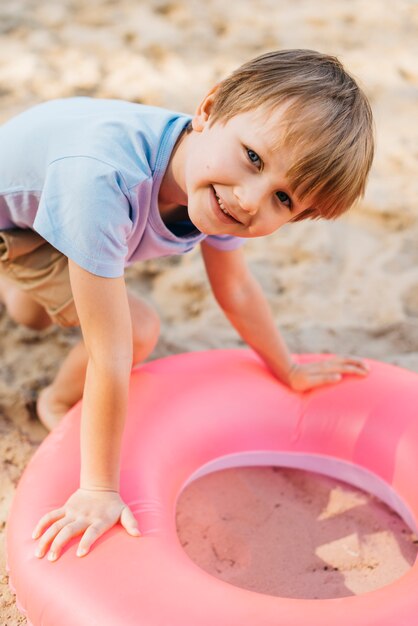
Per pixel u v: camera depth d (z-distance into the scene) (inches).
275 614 42.9
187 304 85.0
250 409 62.7
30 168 55.1
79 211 48.2
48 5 139.4
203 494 62.3
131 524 47.9
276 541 58.6
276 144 45.6
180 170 51.1
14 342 78.0
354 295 87.8
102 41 129.5
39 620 44.8
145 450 55.6
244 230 48.6
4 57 122.0
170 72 123.4
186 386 62.0
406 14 150.2
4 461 64.2
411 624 43.0
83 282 49.1
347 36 140.0
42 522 47.9
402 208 99.3
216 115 48.8
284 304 86.0
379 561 57.4
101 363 49.3
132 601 43.2
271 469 65.6
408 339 82.0
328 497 62.9
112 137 50.9
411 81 128.7
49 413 67.1
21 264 61.4
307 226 97.2
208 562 56.5
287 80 47.6
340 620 42.6
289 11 147.4
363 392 63.6
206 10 144.3
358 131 48.4
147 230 53.3
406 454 59.5
